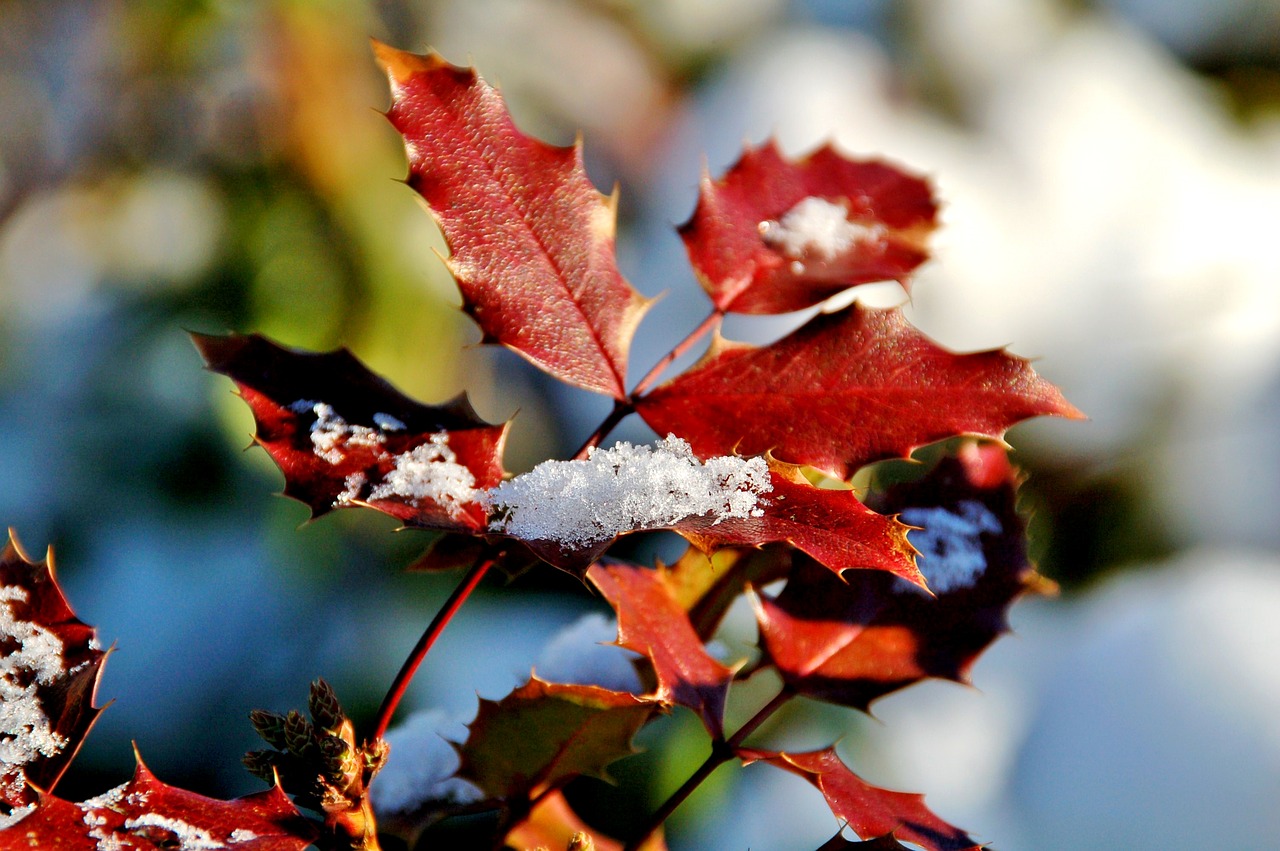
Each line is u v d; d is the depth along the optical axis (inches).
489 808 26.0
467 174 24.9
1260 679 34.4
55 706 24.6
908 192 26.0
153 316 52.9
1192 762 33.4
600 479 24.5
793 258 25.7
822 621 25.6
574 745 25.2
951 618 25.5
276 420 24.7
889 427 24.7
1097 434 54.7
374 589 50.0
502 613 48.9
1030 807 36.8
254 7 50.2
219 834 24.3
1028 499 54.6
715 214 25.8
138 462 51.9
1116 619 40.0
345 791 24.5
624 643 25.0
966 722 43.5
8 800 24.4
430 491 24.5
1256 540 53.3
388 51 24.8
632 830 34.4
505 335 24.9
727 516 24.2
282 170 50.2
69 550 51.3
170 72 52.4
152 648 48.9
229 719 48.1
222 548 51.2
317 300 49.4
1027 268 55.1
